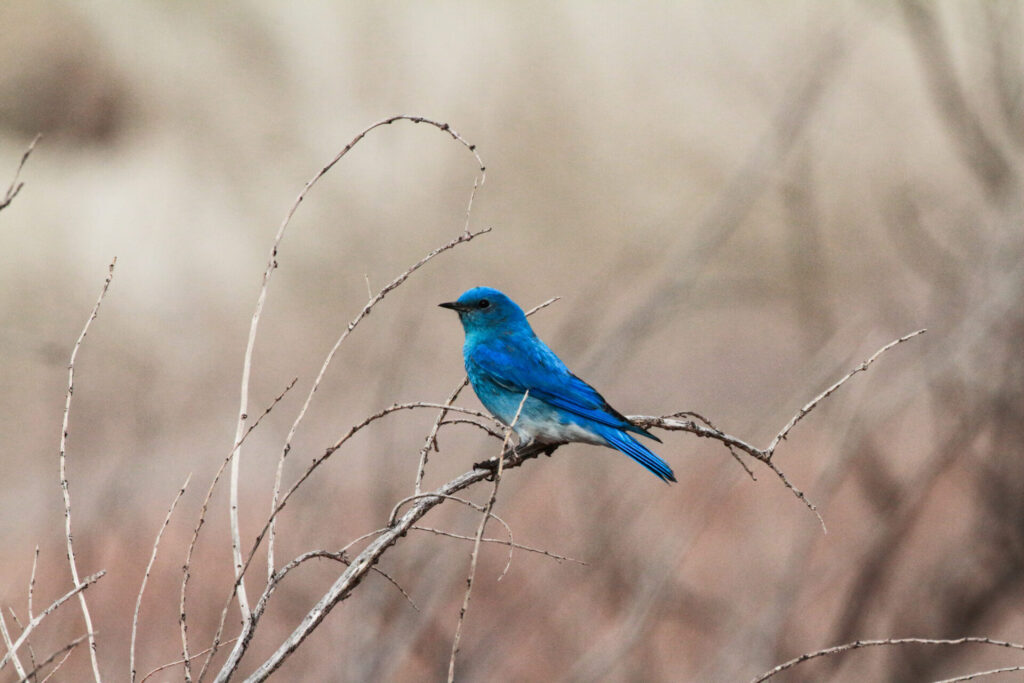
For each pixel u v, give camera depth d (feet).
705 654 36.70
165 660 36.32
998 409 30.73
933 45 35.01
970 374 31.12
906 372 33.04
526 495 40.88
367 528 35.24
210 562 45.16
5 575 38.86
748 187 36.73
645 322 34.83
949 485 36.01
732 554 46.60
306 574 35.96
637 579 33.35
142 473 42.37
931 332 32.65
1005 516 31.22
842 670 34.09
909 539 33.37
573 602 34.71
